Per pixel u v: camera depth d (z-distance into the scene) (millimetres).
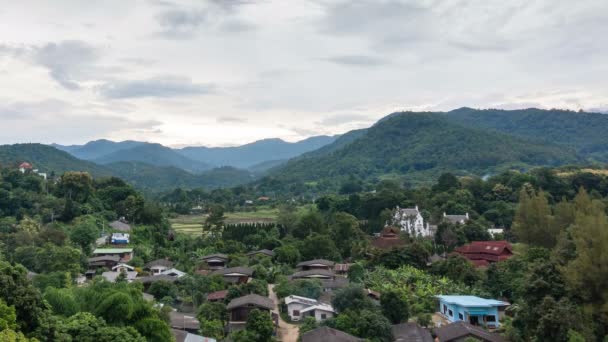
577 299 49062
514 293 68000
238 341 52469
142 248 105125
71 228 105062
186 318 59219
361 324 54156
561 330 44562
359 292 63125
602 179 141625
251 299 63438
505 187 143250
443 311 67750
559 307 45875
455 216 127000
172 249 113125
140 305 43438
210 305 63656
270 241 113500
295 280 81062
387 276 81250
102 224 114312
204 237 124438
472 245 97438
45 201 114625
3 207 107125
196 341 50125
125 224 119312
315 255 104812
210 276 81500
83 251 95375
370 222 135500
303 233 121062
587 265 48438
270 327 54688
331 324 56531
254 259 99562
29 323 32188
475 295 71500
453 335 51406
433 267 84250
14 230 95312
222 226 130875
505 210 130125
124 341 36344
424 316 61656
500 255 91250
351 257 104938
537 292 50906
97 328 36781
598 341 46438
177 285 75750
